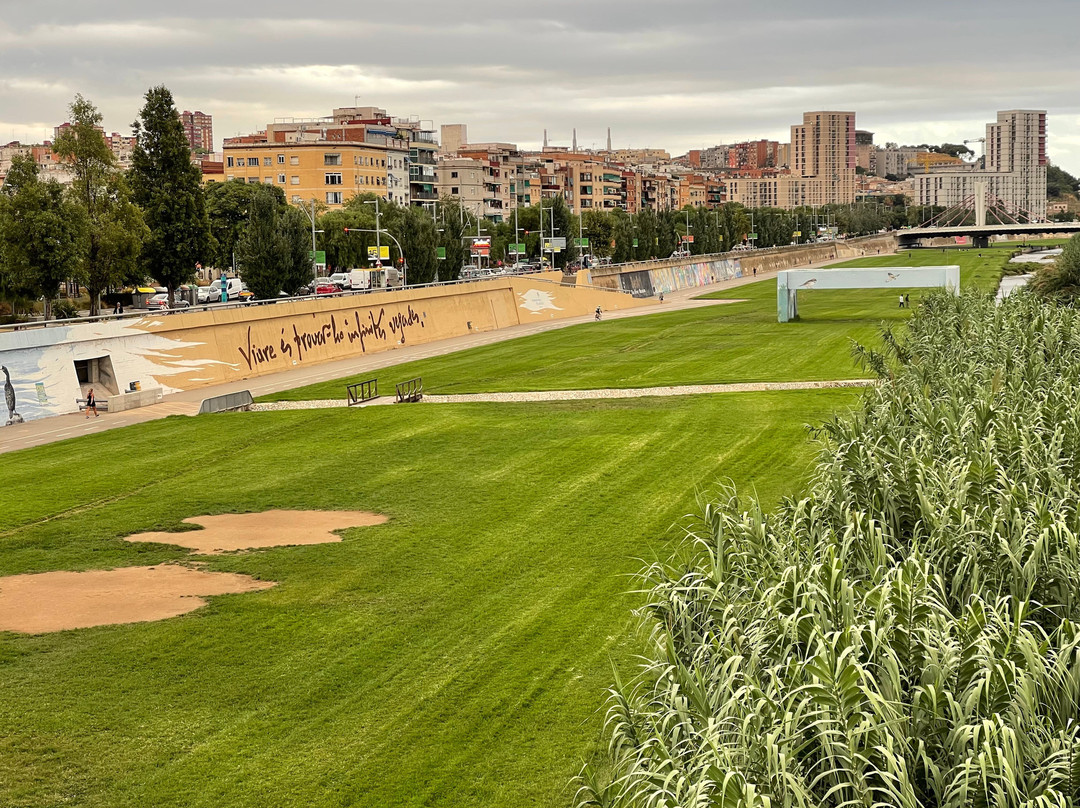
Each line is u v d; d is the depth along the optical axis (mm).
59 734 25359
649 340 110500
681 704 17234
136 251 89625
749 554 22031
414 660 29328
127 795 22719
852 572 22156
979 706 15898
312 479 50719
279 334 94938
